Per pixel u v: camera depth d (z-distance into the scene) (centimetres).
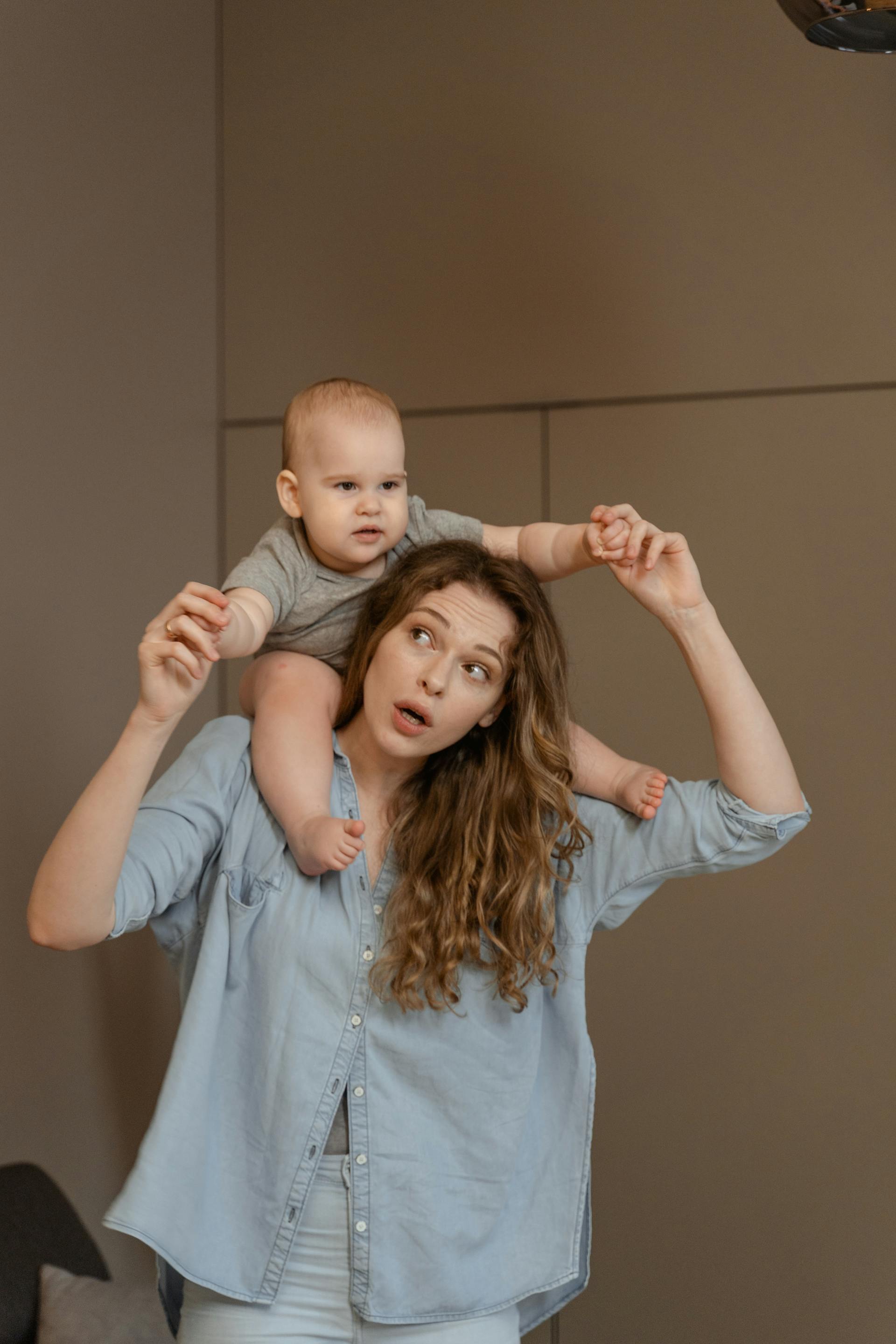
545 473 332
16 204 264
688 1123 318
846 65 312
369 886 158
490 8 340
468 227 340
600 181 330
